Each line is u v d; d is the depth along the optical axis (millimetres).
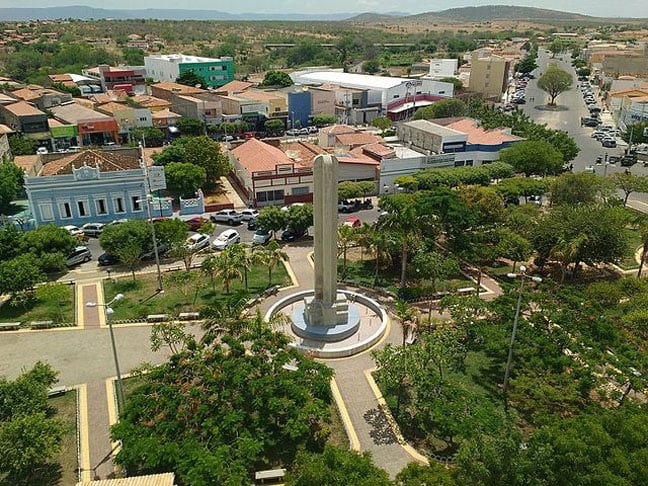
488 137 101312
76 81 180250
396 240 53594
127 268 61375
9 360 43469
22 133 109062
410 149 103250
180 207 80250
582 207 62625
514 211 65500
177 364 37156
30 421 30516
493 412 33156
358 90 150375
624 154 114250
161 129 126438
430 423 36656
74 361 43469
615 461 25109
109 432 35531
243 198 87750
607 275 60875
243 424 33719
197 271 58000
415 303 53594
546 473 25609
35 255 56125
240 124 129125
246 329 41094
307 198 86062
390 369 35625
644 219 62844
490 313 46125
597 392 37125
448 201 60750
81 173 71500
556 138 101938
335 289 47594
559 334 39750
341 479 26453
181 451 30219
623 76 175625
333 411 37875
